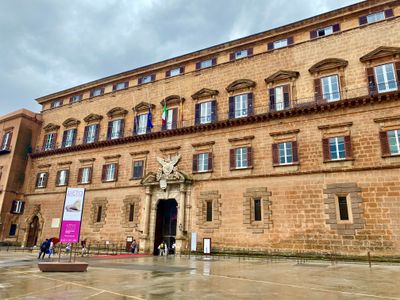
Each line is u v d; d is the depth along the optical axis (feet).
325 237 89.66
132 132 140.46
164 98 135.95
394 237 81.56
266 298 34.35
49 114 175.42
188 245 110.42
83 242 118.32
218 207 108.47
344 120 96.02
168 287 41.55
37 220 155.74
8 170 158.20
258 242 98.43
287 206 97.25
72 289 39.91
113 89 157.07
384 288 41.50
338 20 108.17
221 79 125.49
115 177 136.36
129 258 95.96
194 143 120.98
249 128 111.14
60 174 154.51
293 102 106.93
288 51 114.32
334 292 38.32
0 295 35.78
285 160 102.01
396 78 92.38
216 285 43.47
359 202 87.71
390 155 86.84
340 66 101.96
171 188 120.26
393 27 98.22
